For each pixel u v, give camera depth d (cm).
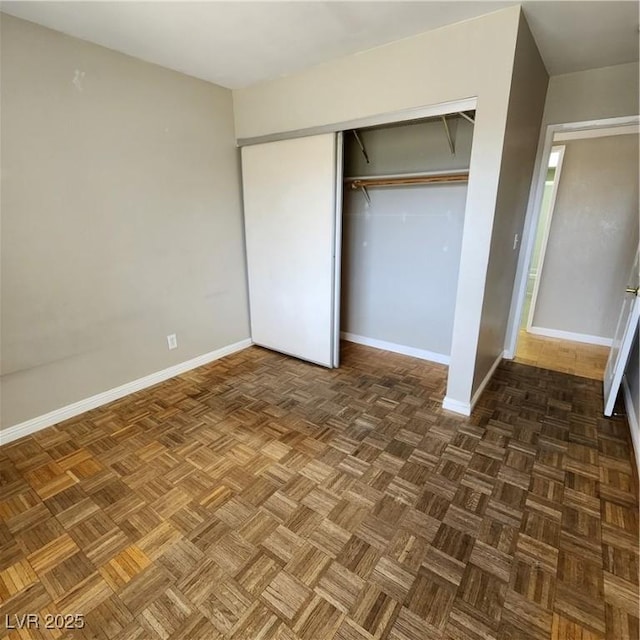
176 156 278
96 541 155
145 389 287
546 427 236
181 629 123
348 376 311
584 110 272
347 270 379
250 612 128
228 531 160
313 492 182
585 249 381
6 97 192
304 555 149
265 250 333
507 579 139
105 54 227
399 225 333
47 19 193
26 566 144
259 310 359
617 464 202
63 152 217
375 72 233
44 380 232
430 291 331
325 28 205
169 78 263
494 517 167
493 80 194
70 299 234
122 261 257
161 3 178
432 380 303
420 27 204
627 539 155
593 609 128
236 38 216
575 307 397
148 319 282
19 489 185
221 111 304
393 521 165
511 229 266
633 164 344
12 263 206
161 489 184
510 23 184
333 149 268
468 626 123
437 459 206
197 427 237
